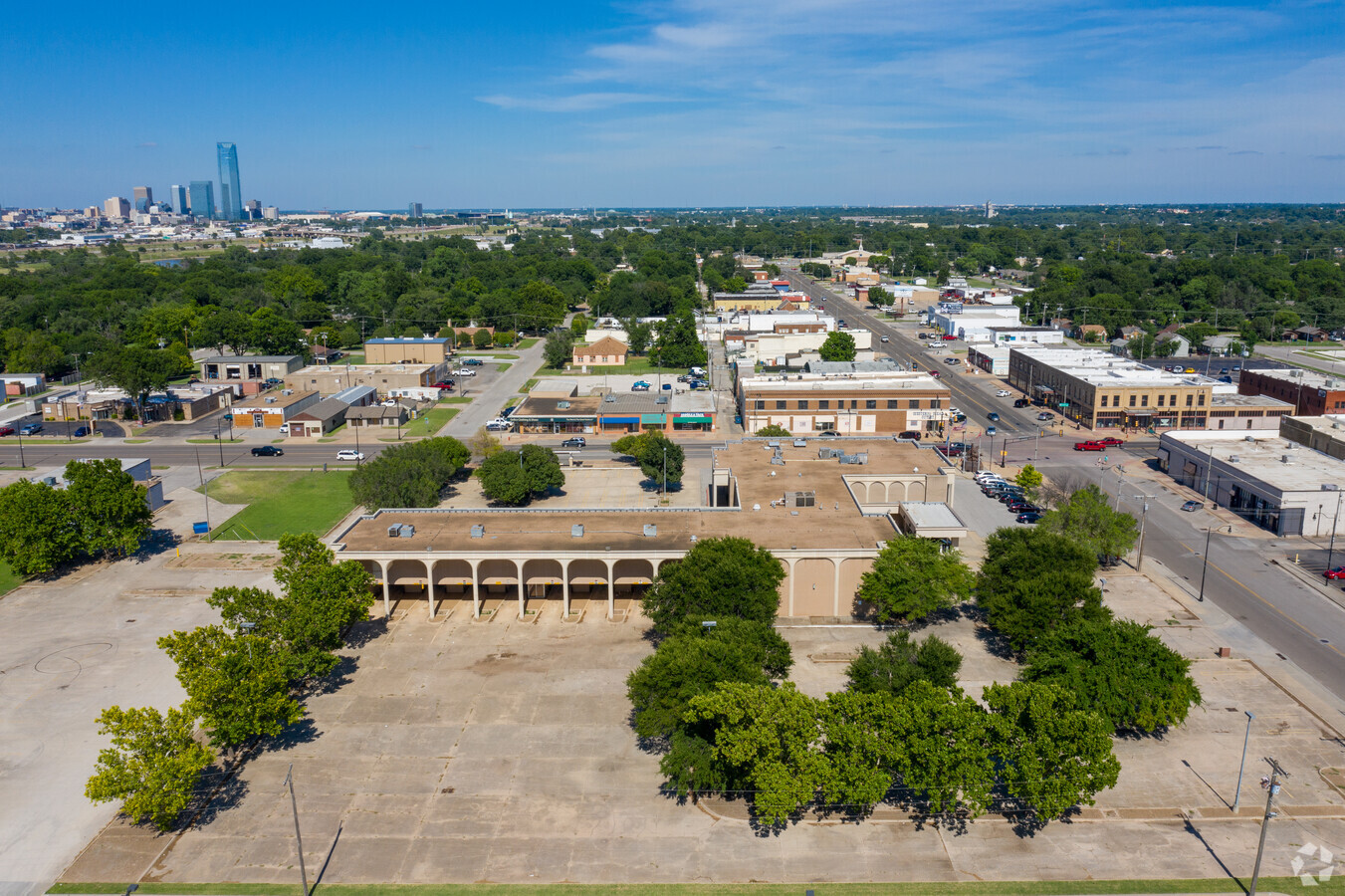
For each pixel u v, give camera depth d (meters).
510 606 98.62
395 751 71.12
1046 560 87.50
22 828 62.50
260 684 65.56
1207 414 175.75
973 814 58.94
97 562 110.38
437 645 89.12
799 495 106.19
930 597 86.00
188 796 61.12
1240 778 66.00
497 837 61.22
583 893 55.88
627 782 67.25
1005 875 57.38
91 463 111.94
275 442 170.75
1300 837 60.75
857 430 174.12
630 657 86.50
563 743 72.19
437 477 129.88
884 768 61.50
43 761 70.25
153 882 57.22
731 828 62.12
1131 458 156.50
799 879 57.06
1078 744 58.91
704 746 63.88
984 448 163.25
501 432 176.62
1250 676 81.62
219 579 105.12
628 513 106.25
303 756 70.62
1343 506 116.75
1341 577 102.94
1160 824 62.25
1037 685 62.53
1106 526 104.50
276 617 76.06
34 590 102.06
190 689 63.53
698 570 80.56
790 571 93.75
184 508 130.62
